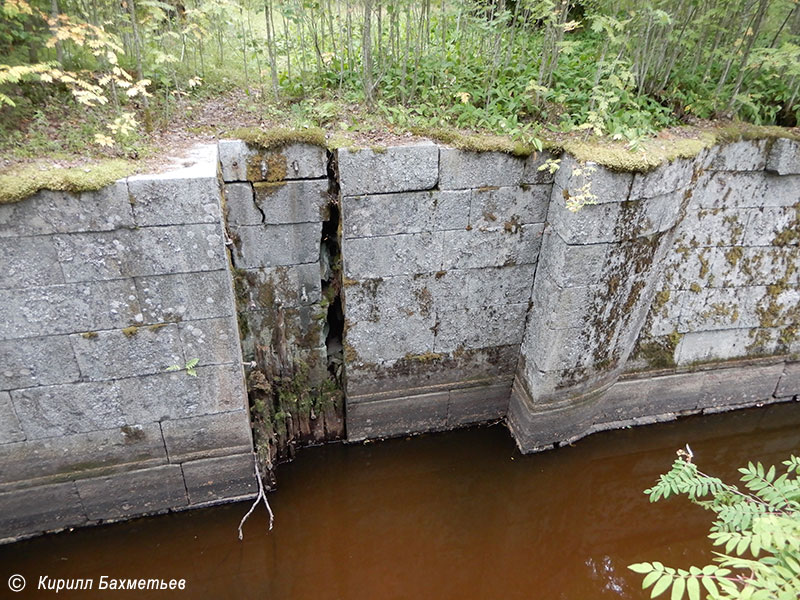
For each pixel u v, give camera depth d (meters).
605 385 5.65
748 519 2.50
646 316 5.54
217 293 3.97
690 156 4.59
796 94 5.45
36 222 3.44
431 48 5.87
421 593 4.65
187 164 3.83
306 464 5.60
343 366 5.37
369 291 4.95
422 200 4.64
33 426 4.09
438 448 5.83
